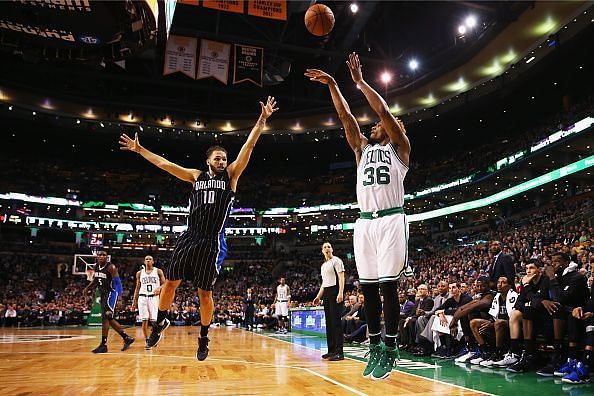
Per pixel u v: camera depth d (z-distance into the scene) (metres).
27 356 7.38
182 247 4.15
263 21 23.97
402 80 29.03
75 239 36.00
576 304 5.27
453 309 7.57
